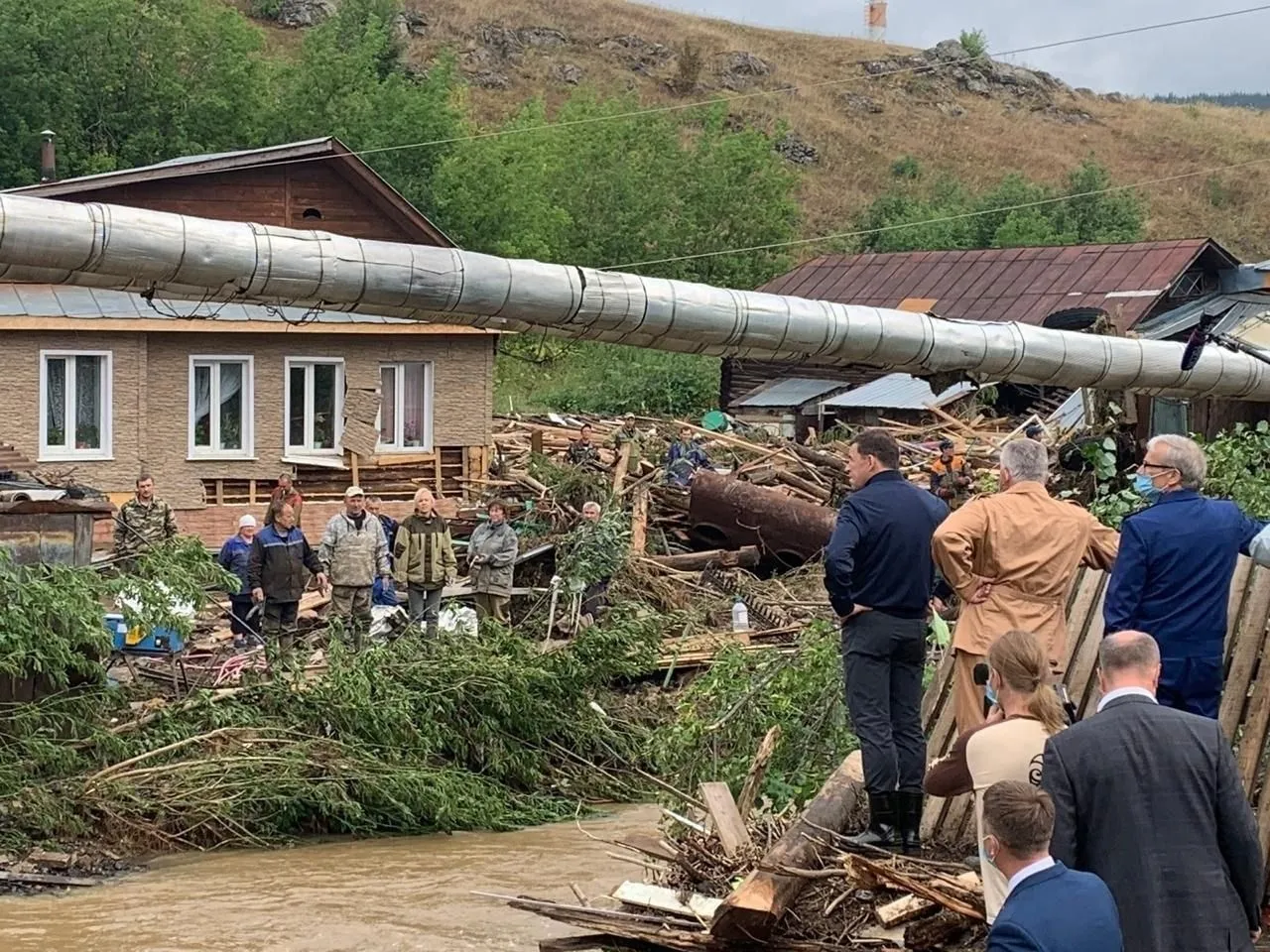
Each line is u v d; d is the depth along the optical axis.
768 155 57.53
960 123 90.44
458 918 10.35
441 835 13.20
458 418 27.36
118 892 11.08
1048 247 39.44
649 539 23.48
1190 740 5.55
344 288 12.27
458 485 27.33
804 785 10.66
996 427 31.31
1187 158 89.38
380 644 15.20
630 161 56.66
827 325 15.32
